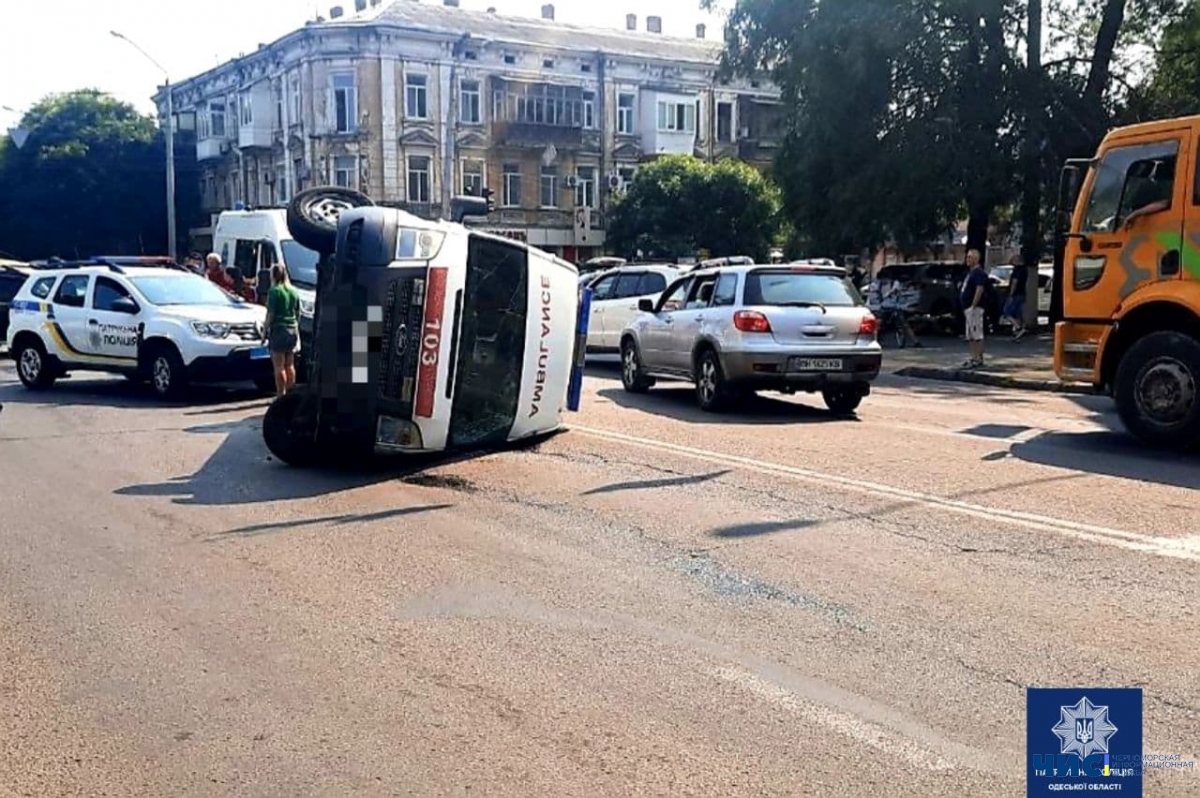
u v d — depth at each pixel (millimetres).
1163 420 9906
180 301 15711
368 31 47406
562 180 53469
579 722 4258
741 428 11594
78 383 17797
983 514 7348
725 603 5629
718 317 12844
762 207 48844
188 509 8000
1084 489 8141
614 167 54594
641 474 8984
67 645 5215
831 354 12414
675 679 4656
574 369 11234
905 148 28125
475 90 50531
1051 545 6551
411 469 9344
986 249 34375
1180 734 4082
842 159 29359
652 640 5121
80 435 11812
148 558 6691
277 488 8688
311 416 9414
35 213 56469
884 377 19203
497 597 5801
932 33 27859
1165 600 5520
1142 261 10031
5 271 24453
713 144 57344
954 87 27953
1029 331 29703
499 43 50438
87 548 6961
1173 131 9836
